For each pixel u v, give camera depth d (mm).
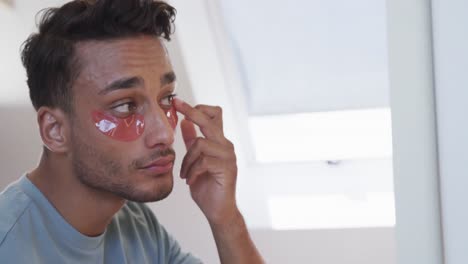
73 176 869
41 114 855
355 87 1964
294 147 2047
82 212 881
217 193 1058
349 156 2004
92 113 821
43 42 838
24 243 813
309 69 1963
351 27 1875
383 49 1892
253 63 1973
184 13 1715
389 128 1962
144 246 1081
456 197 343
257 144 2072
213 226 1076
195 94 1840
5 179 2115
